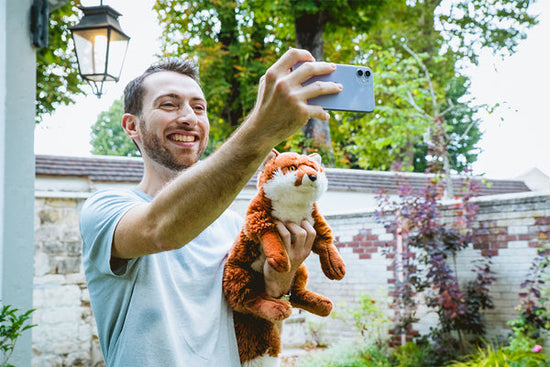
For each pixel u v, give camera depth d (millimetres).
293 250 1540
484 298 6230
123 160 8867
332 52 15586
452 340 6500
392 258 7285
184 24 15125
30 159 3148
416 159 23047
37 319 7168
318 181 1539
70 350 7309
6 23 3076
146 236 1157
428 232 6633
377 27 14148
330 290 8430
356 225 8133
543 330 5797
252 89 14898
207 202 1030
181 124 1715
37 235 7348
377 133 15422
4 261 2977
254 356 1649
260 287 1622
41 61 7703
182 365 1451
